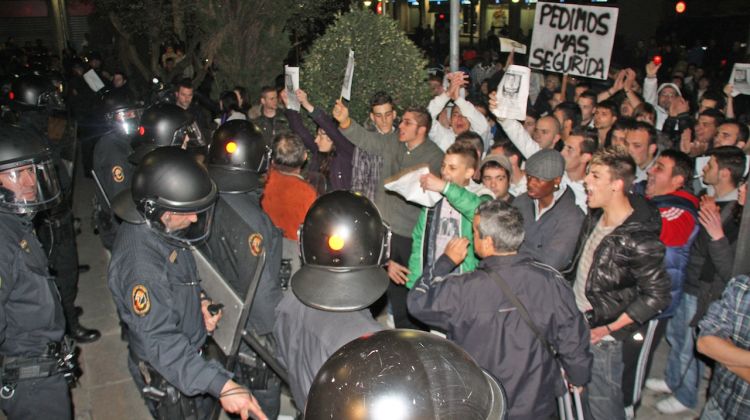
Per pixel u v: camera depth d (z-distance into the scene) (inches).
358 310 89.1
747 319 92.9
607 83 402.6
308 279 90.7
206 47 362.6
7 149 100.5
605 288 119.6
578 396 112.7
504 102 185.2
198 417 110.0
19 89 195.3
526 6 948.6
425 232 150.8
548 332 101.5
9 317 104.2
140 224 100.0
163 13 411.8
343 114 169.6
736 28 718.5
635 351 133.6
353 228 90.3
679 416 155.3
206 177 101.3
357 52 179.9
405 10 1070.4
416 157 173.5
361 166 174.4
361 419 50.4
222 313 106.2
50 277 108.0
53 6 987.3
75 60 441.7
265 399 126.4
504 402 58.2
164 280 97.9
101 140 177.8
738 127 195.8
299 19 374.6
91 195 358.3
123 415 159.8
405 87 183.3
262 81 365.4
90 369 180.2
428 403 50.6
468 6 1010.1
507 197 155.6
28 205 104.0
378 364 53.1
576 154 168.2
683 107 266.5
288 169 148.3
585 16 231.6
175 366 96.3
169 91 292.0
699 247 146.6
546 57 243.4
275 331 98.5
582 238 130.3
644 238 115.0
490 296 101.3
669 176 145.5
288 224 146.9
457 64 200.4
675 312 148.0
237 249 118.0
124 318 100.2
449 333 106.8
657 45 722.2
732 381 97.3
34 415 108.2
